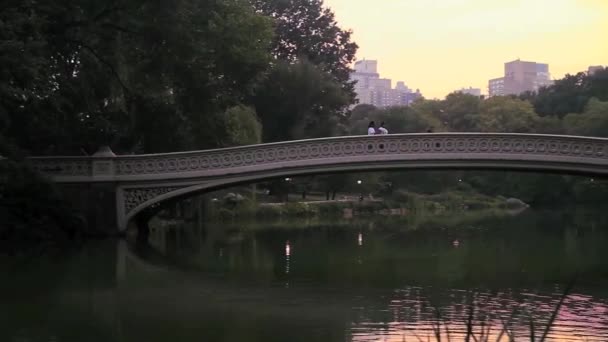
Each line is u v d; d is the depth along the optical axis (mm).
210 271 16859
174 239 26375
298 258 19422
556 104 81312
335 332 9867
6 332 10047
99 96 28969
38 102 21953
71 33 25969
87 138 27344
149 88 29531
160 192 24188
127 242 22953
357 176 60281
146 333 9945
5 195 21547
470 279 14875
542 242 23688
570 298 12445
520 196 67188
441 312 11164
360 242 24562
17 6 21266
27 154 23453
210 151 23875
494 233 28547
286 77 54875
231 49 28219
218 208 43156
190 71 28484
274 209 46281
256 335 9758
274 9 66688
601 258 18516
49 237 22250
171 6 25375
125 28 26188
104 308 11906
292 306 11984
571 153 22047
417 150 22938
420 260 18422
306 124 58500
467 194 66438
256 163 23688
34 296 13125
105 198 23891
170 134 31359
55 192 22328
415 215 50000
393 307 11719
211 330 10117
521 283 14203
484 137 22594
